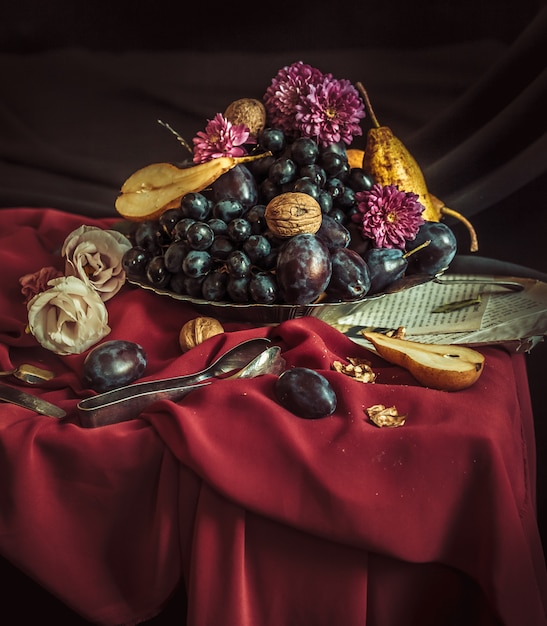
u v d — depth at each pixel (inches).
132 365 28.9
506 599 26.0
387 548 25.3
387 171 35.0
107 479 26.5
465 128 50.1
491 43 48.5
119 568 27.6
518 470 27.9
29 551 26.8
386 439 25.8
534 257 50.9
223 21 51.1
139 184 33.2
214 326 30.8
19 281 34.5
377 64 50.6
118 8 51.6
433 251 33.0
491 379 28.8
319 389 26.8
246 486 25.4
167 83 53.0
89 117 54.4
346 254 30.6
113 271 33.8
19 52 53.2
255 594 26.5
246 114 33.7
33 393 29.5
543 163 49.3
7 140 55.1
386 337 30.1
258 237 30.2
